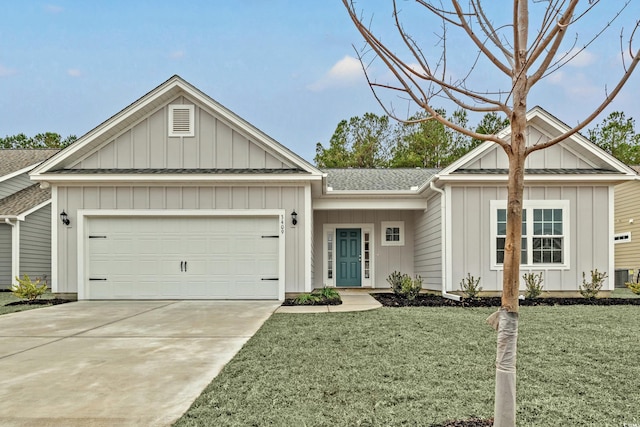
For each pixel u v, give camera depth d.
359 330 6.28
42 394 3.74
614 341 5.47
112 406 3.45
